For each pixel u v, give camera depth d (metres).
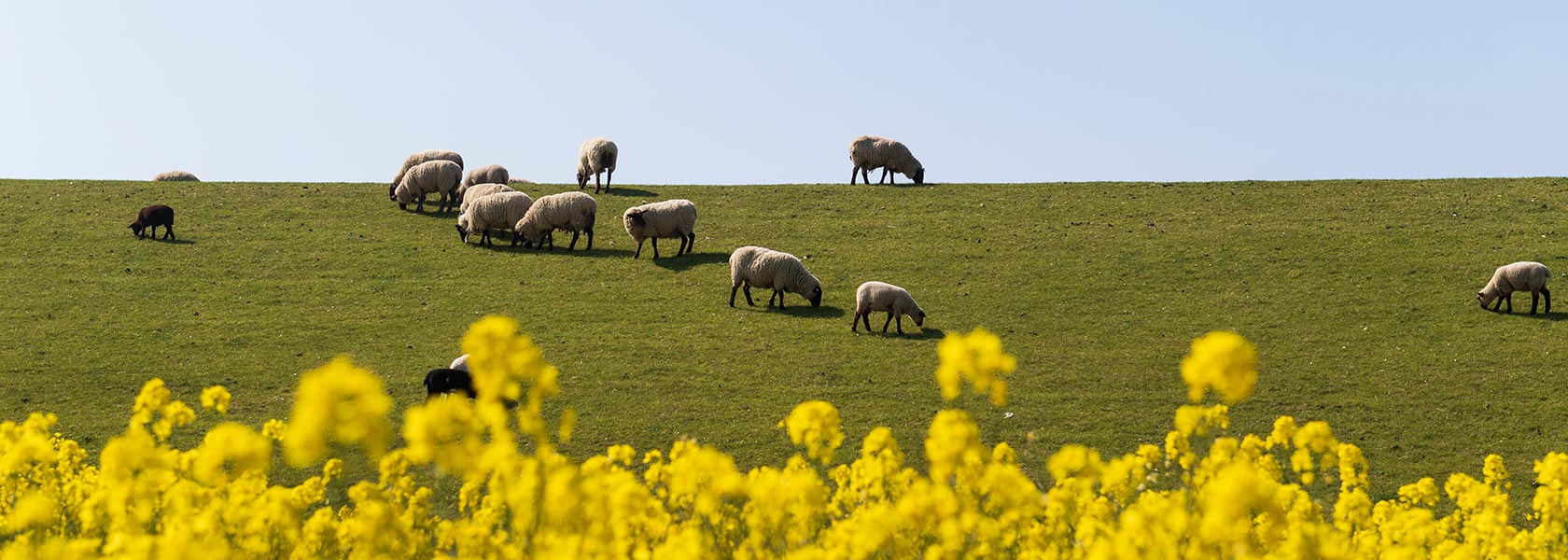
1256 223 40.66
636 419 22.95
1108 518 8.62
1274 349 27.83
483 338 6.97
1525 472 19.89
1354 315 30.55
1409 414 23.14
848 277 35.12
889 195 46.75
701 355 27.55
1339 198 44.12
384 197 46.44
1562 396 24.03
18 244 37.59
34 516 7.79
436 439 6.87
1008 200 45.41
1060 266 35.94
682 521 9.04
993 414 23.20
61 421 22.53
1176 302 32.12
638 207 36.75
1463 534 10.16
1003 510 8.55
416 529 8.94
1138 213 42.75
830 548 7.95
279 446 19.28
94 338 28.58
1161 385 25.25
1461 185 45.38
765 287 31.80
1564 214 39.75
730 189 48.28
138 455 8.40
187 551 7.11
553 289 33.69
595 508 7.69
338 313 31.33
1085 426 22.50
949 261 36.69
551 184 50.59
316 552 8.24
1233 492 7.10
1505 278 30.44
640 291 33.44
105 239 38.56
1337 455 10.20
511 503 7.51
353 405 6.27
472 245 39.00
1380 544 9.54
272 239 39.28
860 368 26.41
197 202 44.41
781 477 8.30
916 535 7.92
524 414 7.13
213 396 9.95
